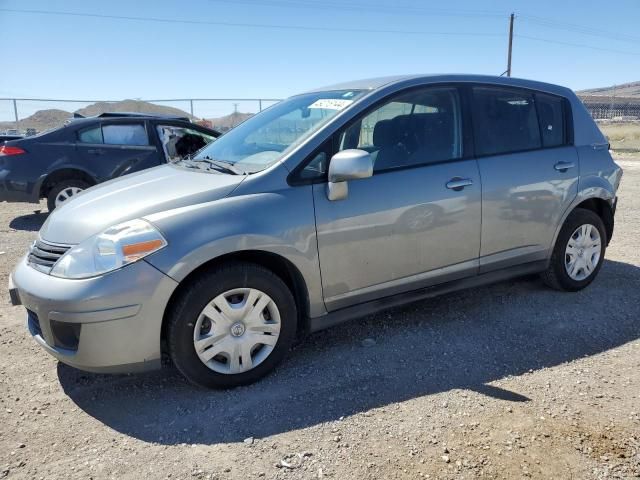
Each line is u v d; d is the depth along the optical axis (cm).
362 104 337
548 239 416
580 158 428
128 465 241
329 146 322
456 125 372
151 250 271
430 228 350
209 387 297
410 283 353
